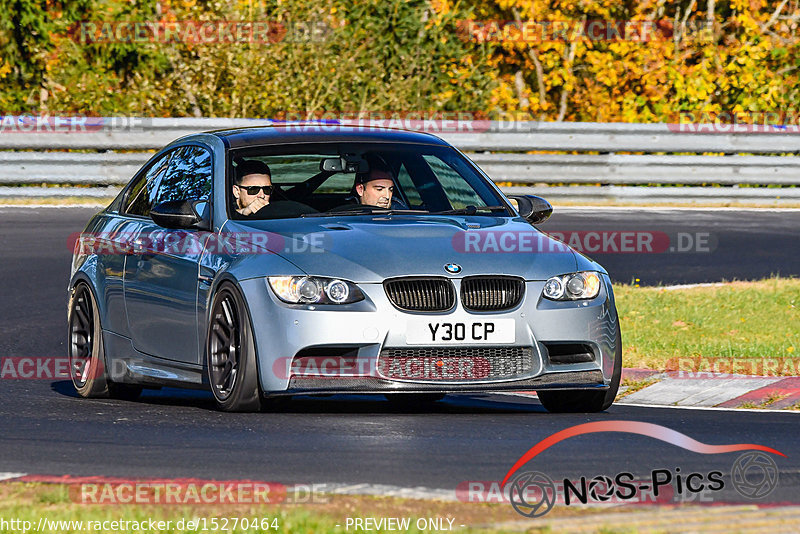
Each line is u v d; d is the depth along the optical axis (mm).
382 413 28516
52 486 19750
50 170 66062
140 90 75250
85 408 29016
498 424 26625
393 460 22406
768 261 54938
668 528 17328
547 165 71250
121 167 66625
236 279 27062
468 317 26656
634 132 72312
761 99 91125
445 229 28531
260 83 74500
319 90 75438
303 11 76812
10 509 18094
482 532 16906
